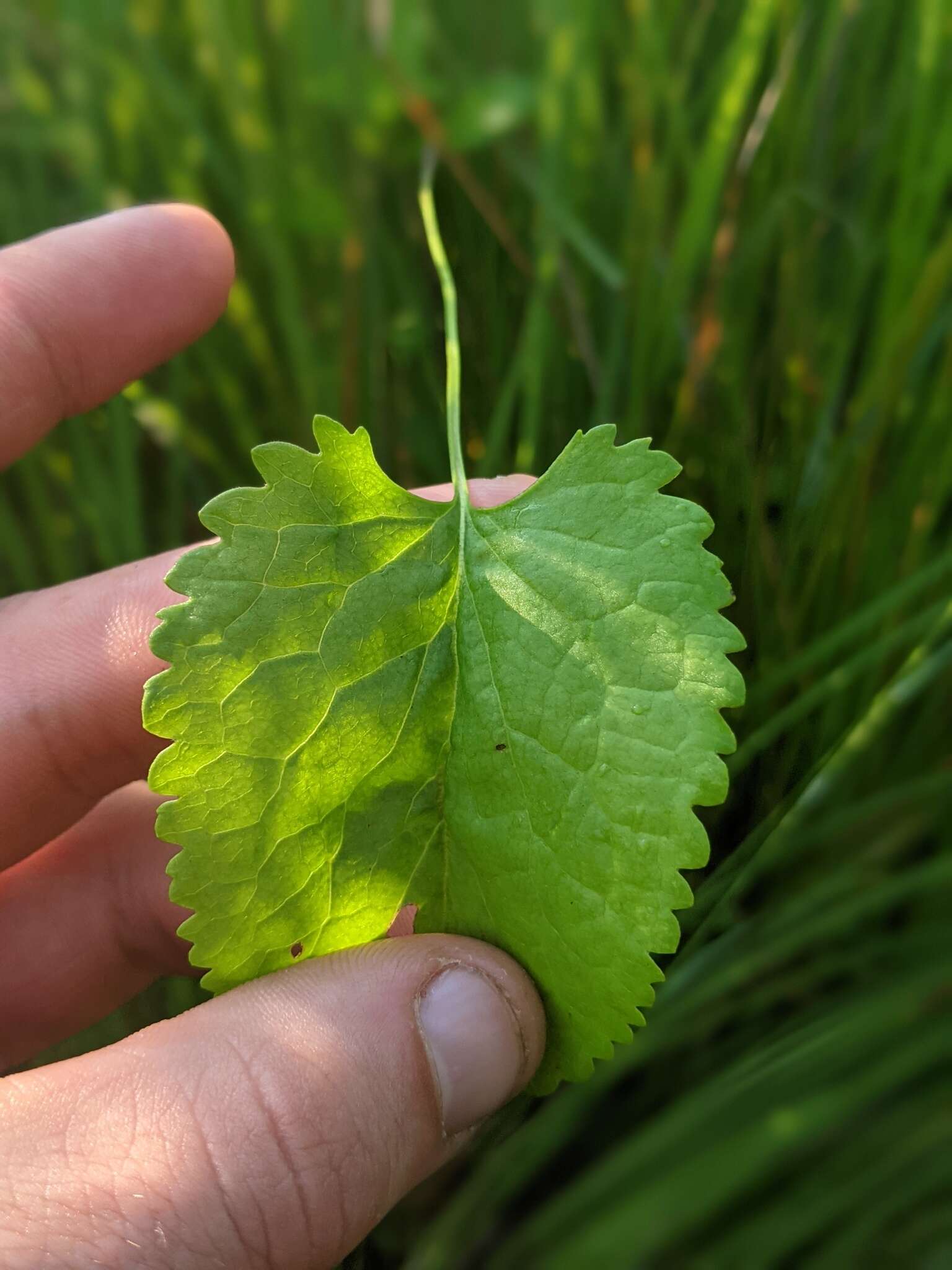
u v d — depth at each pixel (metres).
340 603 0.07
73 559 0.14
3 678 0.11
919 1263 0.14
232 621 0.07
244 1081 0.08
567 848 0.07
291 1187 0.08
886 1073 0.13
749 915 0.11
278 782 0.07
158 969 0.12
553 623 0.07
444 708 0.08
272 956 0.07
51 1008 0.12
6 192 0.15
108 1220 0.08
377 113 0.13
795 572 0.10
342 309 0.13
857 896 0.12
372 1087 0.08
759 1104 0.13
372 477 0.08
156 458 0.14
